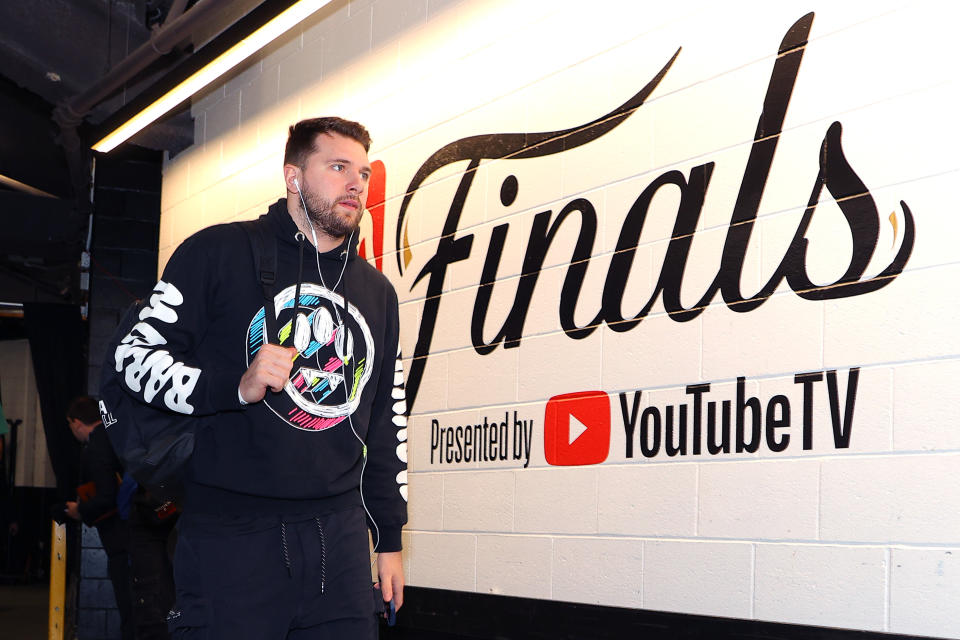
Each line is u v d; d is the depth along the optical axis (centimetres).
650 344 314
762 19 289
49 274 1105
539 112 369
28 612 926
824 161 267
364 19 470
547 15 369
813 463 262
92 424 539
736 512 281
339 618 211
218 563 203
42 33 588
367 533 223
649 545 307
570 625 332
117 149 691
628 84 332
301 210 220
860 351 254
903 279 246
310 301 218
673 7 318
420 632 403
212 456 208
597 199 340
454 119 412
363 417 224
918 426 240
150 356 205
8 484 1314
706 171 301
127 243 689
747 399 281
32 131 821
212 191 594
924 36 247
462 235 401
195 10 457
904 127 249
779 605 267
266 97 543
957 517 230
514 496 362
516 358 367
